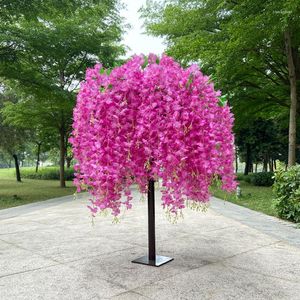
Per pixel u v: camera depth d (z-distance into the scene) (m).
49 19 13.99
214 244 5.39
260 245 5.33
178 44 12.75
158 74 3.77
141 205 10.09
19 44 11.91
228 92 14.85
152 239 4.45
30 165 76.12
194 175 3.85
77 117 4.05
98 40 16.31
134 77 3.80
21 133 21.59
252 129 23.03
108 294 3.41
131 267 4.25
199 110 3.75
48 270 4.15
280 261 4.49
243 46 10.80
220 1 12.22
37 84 13.05
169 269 4.16
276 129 22.84
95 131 3.79
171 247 5.21
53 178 28.61
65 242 5.57
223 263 4.40
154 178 3.87
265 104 16.44
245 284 3.66
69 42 15.47
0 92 21.23
